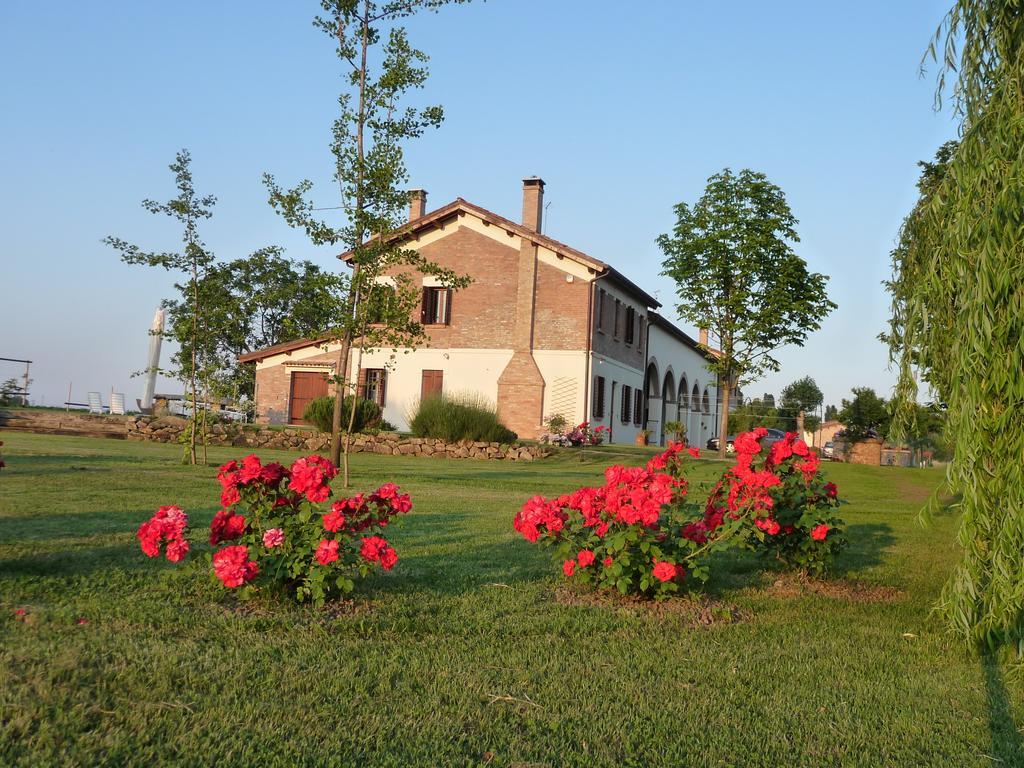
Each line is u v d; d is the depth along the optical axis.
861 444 30.36
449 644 4.32
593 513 5.41
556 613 5.11
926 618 5.55
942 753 3.31
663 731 3.34
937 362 5.07
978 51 4.77
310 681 3.61
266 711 3.25
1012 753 3.35
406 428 28.55
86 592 4.85
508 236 28.34
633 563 5.41
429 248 29.03
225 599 4.95
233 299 15.29
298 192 11.06
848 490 15.98
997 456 4.38
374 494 5.08
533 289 28.02
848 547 8.56
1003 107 4.49
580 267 27.77
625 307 32.03
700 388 45.97
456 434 22.70
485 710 3.44
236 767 2.78
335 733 3.09
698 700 3.72
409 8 10.97
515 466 19.61
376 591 5.37
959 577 4.67
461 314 28.55
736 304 26.12
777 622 5.25
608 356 29.81
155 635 4.11
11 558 5.62
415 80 11.00
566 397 27.52
